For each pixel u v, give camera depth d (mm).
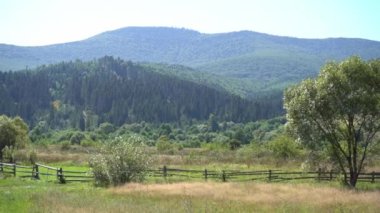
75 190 31125
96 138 122438
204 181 37531
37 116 192500
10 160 53625
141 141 37844
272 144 58625
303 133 34312
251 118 193875
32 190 29438
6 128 58656
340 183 35906
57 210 19906
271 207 21953
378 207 21844
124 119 187250
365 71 33281
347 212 20453
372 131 33719
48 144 90625
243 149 72625
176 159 58469
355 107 32625
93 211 19656
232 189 29281
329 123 33688
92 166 36156
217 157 61250
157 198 25578
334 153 35094
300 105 33938
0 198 24500
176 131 154875
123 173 35719
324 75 33906
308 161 35969
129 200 24266
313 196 25734
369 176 39031
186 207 20625
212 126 167375
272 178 40938
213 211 20453
